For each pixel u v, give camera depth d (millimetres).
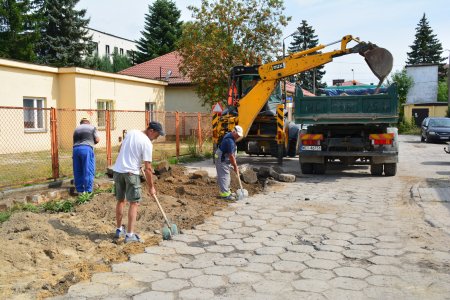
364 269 4594
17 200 7520
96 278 4355
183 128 24031
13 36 32688
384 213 7086
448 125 25906
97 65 41312
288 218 6785
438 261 4805
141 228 6109
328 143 11664
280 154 13555
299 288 4109
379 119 11109
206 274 4469
